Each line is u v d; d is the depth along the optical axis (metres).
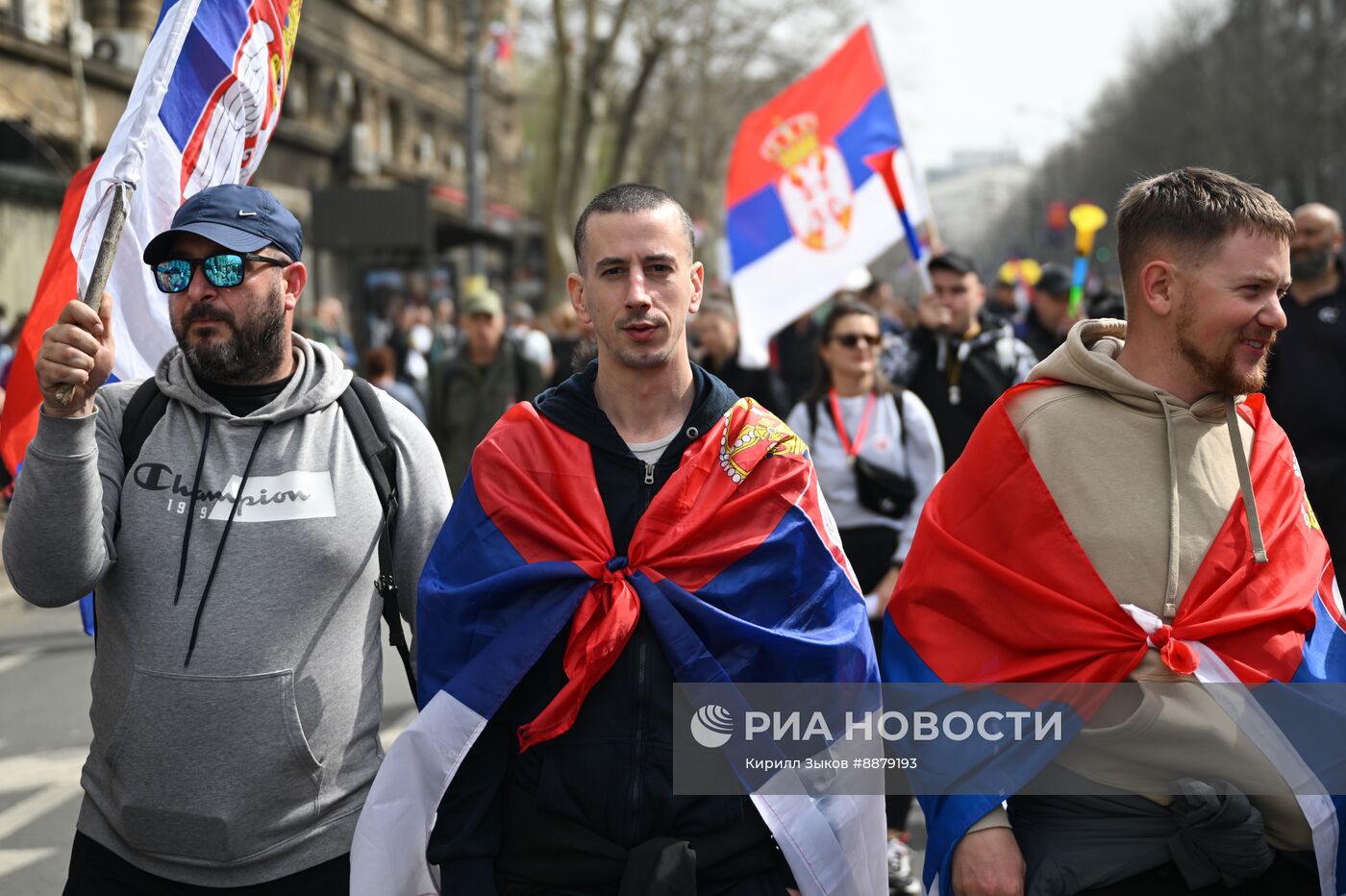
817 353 4.91
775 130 7.09
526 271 37.09
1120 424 2.49
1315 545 2.55
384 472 2.81
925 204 7.12
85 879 2.71
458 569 2.53
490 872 2.44
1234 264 2.40
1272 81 40.91
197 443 2.74
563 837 2.39
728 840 2.42
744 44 32.88
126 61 20.11
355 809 2.74
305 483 2.73
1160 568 2.43
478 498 2.54
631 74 33.62
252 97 3.36
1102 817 2.45
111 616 2.71
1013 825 2.53
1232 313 2.40
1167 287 2.46
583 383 2.57
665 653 2.42
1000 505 2.52
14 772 5.53
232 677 2.63
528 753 2.45
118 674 2.68
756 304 7.03
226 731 2.62
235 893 2.66
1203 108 45.03
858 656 2.50
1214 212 2.41
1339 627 2.54
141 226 3.15
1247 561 2.44
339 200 15.58
